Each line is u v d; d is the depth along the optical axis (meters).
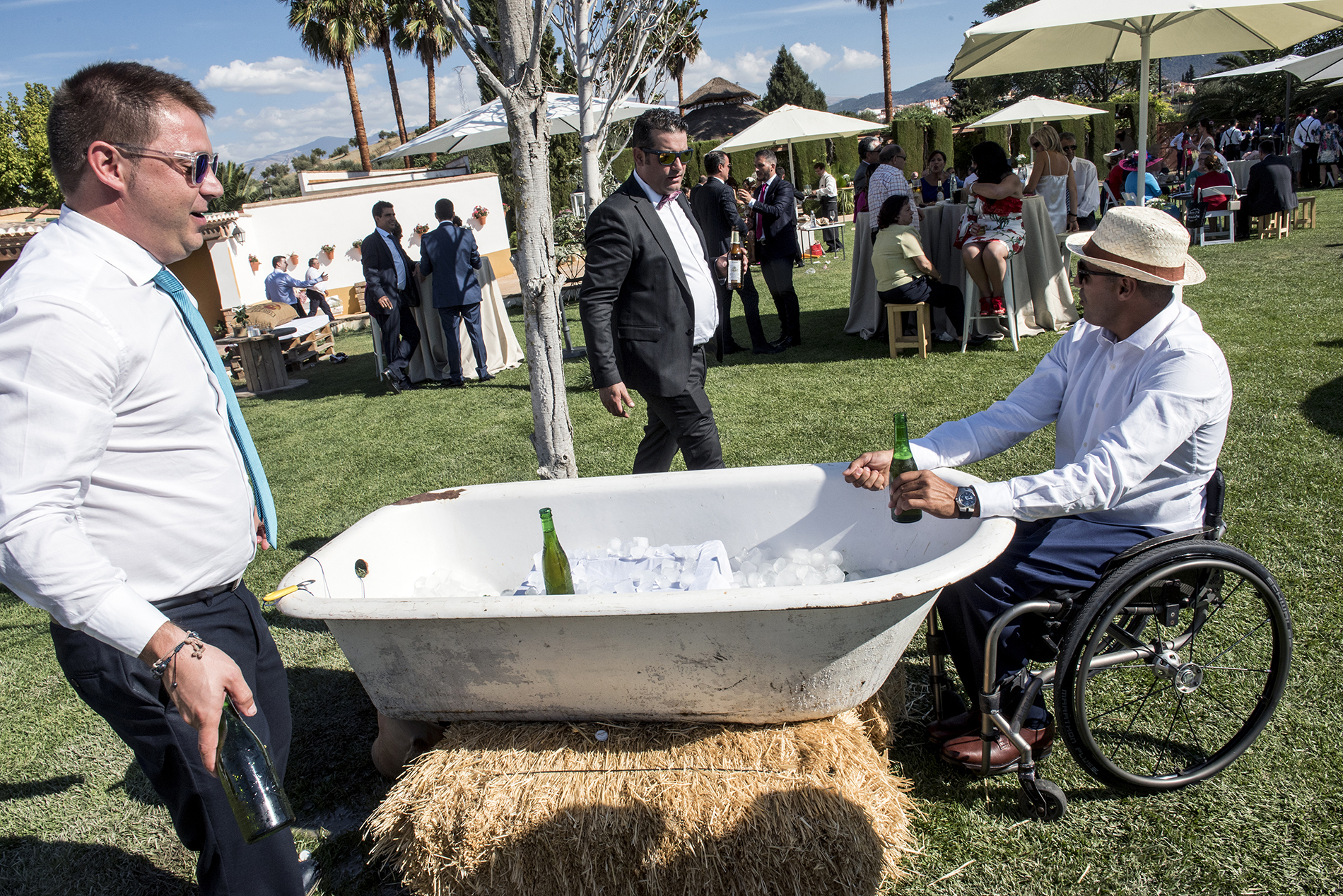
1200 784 2.21
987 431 2.51
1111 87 46.88
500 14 3.10
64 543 1.34
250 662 1.84
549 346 3.37
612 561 2.59
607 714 2.20
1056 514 2.08
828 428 5.32
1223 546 2.05
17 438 1.34
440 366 8.66
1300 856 1.95
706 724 2.19
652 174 3.32
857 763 2.02
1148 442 2.03
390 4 29.50
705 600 1.92
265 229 14.03
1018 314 7.20
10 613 4.13
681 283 3.26
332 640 3.51
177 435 1.61
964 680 2.37
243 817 1.46
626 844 1.96
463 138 11.72
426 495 2.97
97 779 2.76
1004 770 2.33
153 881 2.31
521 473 5.29
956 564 1.96
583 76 4.00
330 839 2.38
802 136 13.04
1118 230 2.07
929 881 2.02
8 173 27.02
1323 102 24.20
